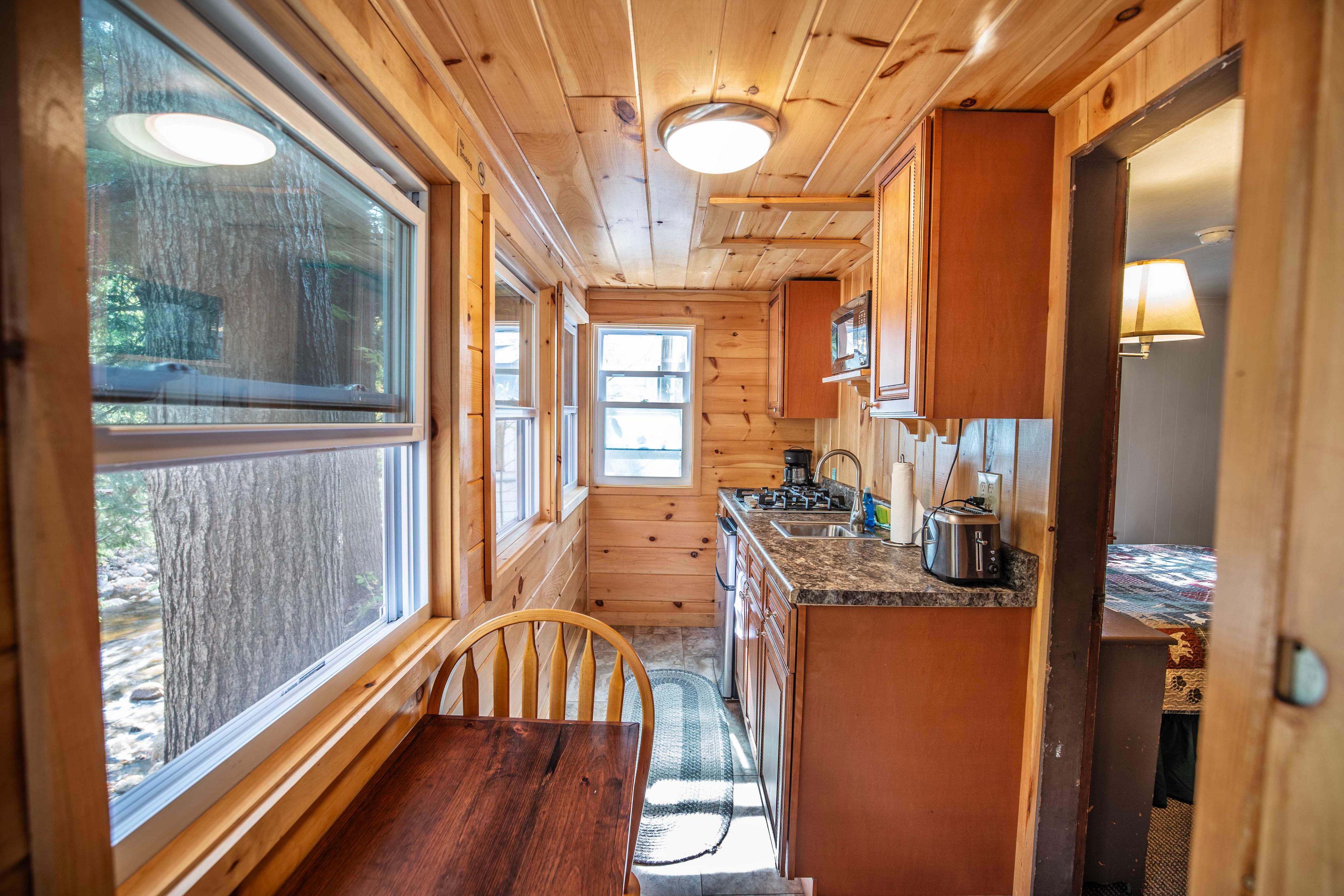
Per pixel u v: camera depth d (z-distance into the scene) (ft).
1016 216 4.65
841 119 4.80
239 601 2.69
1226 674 0.98
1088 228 4.47
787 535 7.29
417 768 3.33
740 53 3.92
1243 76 0.92
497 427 6.75
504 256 6.75
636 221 7.53
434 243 4.42
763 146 4.99
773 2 3.42
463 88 4.39
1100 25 3.54
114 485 2.07
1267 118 0.90
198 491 2.44
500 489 6.90
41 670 1.54
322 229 3.20
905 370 5.00
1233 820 0.95
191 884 2.07
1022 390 4.72
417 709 3.97
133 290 2.06
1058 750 4.77
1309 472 0.87
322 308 3.21
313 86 2.97
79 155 1.62
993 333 4.68
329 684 3.25
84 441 1.63
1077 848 4.85
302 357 3.03
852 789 5.06
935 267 4.66
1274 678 0.91
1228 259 8.75
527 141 5.24
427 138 3.81
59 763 1.58
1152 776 5.06
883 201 5.54
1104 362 4.55
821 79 4.22
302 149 3.01
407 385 4.25
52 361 1.55
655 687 9.26
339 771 2.97
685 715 8.34
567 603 9.93
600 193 6.52
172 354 2.22
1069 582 4.66
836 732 5.03
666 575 12.29
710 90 4.39
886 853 5.08
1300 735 0.88
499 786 3.18
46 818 1.55
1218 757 0.98
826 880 5.08
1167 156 5.23
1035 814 4.84
